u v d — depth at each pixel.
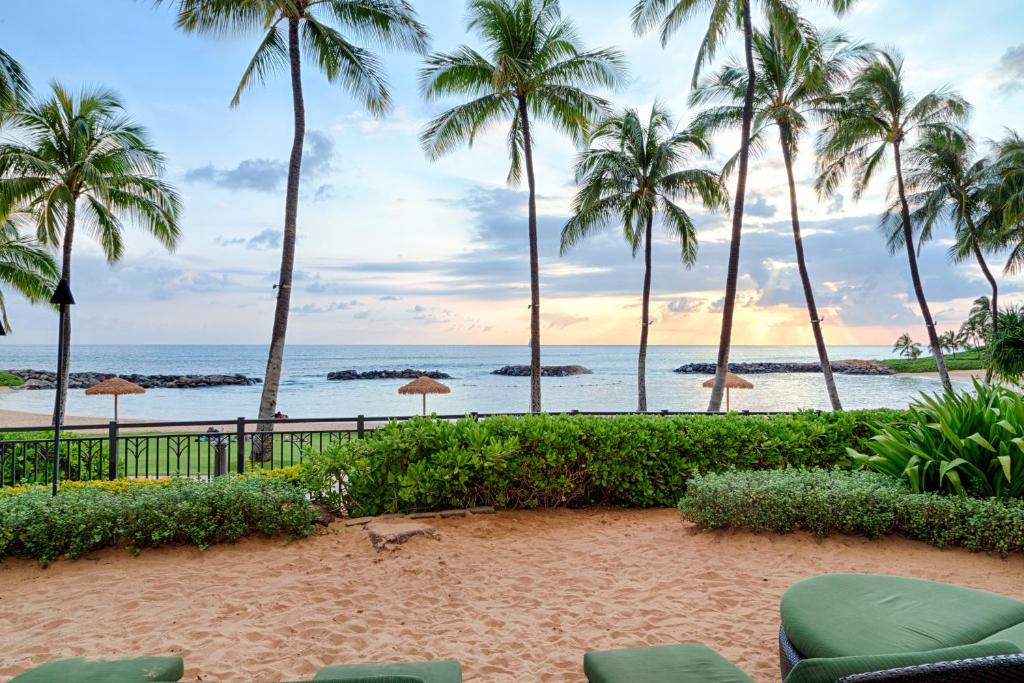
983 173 23.45
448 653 3.45
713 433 7.04
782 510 5.29
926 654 1.69
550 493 6.49
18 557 4.98
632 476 6.66
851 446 7.38
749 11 14.98
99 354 151.50
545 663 3.32
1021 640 2.51
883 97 21.20
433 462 6.30
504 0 16.70
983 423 5.57
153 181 17.80
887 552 4.98
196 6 12.71
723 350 14.82
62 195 16.28
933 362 85.81
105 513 5.14
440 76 16.72
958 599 2.94
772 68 18.75
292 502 5.59
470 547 5.27
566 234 21.73
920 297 22.25
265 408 12.93
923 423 5.86
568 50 17.23
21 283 18.75
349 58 14.48
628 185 21.25
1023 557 4.75
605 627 3.77
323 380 66.69
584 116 17.19
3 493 6.38
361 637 3.64
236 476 6.34
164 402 40.00
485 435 6.42
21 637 3.63
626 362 114.25
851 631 2.66
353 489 6.35
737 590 4.29
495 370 82.31
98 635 3.64
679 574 4.64
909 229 22.30
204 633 3.66
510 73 16.16
